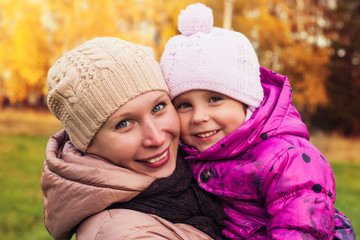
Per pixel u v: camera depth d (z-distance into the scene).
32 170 11.63
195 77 1.53
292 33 24.08
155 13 19.14
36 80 19.28
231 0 19.70
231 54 1.58
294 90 21.78
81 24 18.97
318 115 23.25
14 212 7.38
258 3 20.95
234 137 1.54
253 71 1.63
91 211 1.38
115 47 1.46
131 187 1.39
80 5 19.06
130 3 19.11
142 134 1.42
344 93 22.73
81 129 1.45
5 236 6.05
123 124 1.43
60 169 1.45
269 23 21.02
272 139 1.57
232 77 1.55
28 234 6.19
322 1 24.78
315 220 1.39
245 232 1.54
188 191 1.56
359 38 23.17
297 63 22.19
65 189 1.42
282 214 1.43
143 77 1.43
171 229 1.37
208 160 1.64
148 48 1.56
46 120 19.92
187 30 1.66
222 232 1.59
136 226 1.31
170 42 1.68
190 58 1.55
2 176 10.59
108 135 1.41
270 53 22.08
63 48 19.16
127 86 1.40
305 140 1.60
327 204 1.43
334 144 19.78
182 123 1.60
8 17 18.86
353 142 20.53
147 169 1.48
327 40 24.56
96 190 1.38
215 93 1.56
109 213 1.38
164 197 1.47
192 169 1.66
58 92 1.43
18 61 18.92
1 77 19.38
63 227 1.44
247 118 1.62
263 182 1.49
